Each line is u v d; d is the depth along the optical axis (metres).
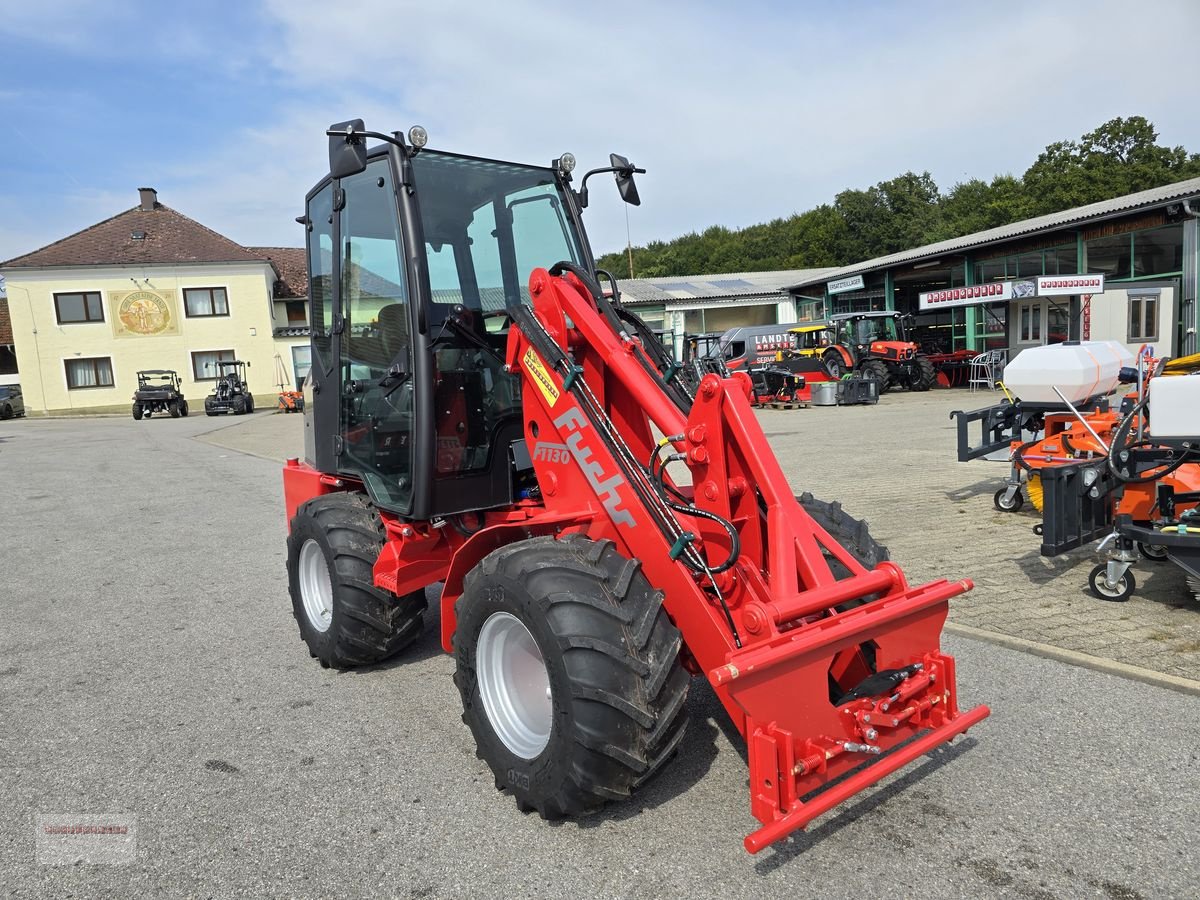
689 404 3.07
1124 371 8.09
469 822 2.93
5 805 3.18
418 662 4.54
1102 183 45.69
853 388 19.91
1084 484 4.77
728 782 3.10
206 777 3.34
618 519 3.06
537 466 3.48
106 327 35.62
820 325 24.16
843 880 2.49
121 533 8.68
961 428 7.04
